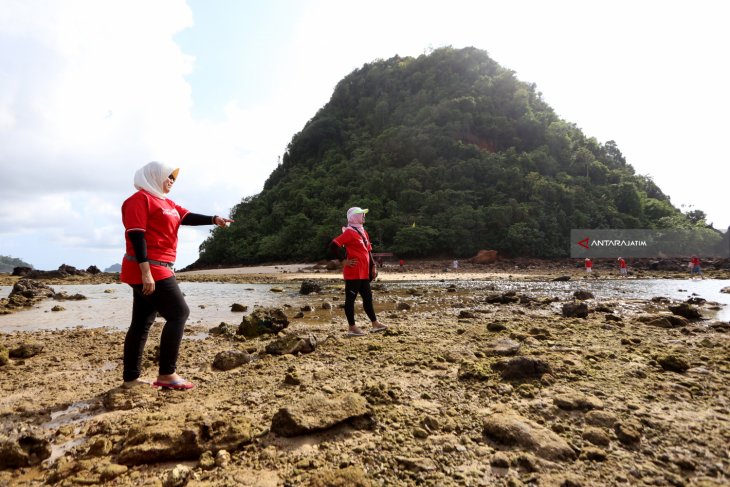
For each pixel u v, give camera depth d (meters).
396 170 60.38
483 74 81.56
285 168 95.19
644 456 1.85
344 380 3.08
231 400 2.73
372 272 5.34
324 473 1.72
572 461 1.83
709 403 2.47
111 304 10.27
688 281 18.47
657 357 3.32
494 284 17.25
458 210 48.12
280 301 10.44
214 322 6.87
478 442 2.04
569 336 4.63
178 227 3.33
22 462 1.93
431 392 2.78
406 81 88.75
